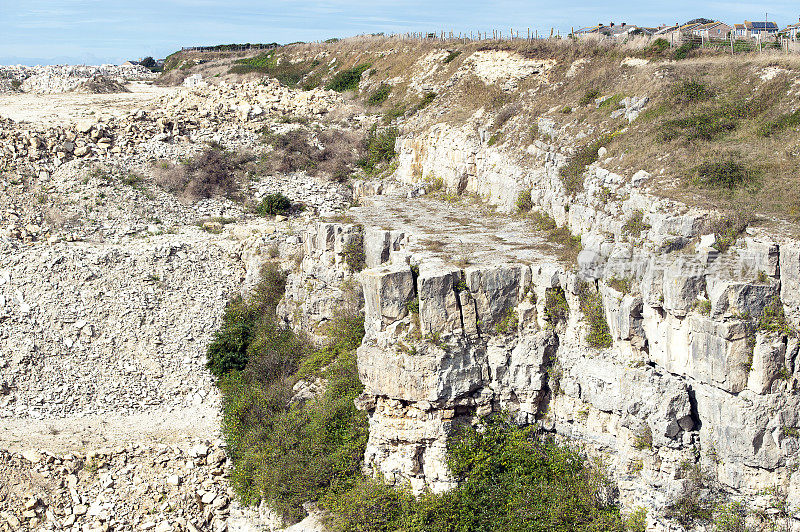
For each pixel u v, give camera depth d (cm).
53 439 4091
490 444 3338
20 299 4691
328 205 6003
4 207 5459
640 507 3044
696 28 7025
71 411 4356
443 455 3322
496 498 3241
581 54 6003
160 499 3888
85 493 3862
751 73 4162
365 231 4375
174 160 6291
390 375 3322
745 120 3831
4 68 10919
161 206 5834
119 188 5875
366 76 8594
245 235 5488
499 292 3369
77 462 3931
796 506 2739
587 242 3503
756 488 2788
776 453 2745
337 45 10125
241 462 3894
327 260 4506
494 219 4531
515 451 3319
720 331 2742
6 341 4512
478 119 5578
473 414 3388
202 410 4456
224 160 6412
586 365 3231
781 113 3722
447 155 5509
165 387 4556
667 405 2911
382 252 4166
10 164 5816
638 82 4644
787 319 2731
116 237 5444
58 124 6700
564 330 3353
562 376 3341
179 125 6681
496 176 4934
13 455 3909
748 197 3180
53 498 3828
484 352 3378
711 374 2803
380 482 3409
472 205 4991
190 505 3884
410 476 3381
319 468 3622
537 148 4681
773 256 2745
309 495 3612
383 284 3328
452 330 3312
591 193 3809
